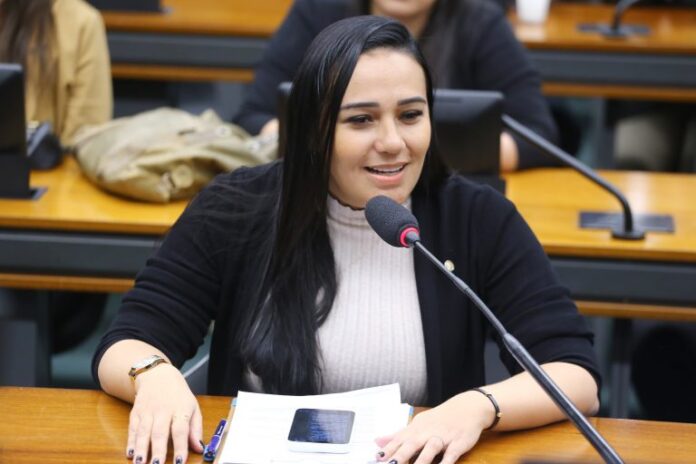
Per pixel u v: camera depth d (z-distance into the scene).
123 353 2.90
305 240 2.98
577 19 6.84
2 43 5.19
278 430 2.60
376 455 2.50
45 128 4.75
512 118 4.95
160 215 4.22
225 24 6.41
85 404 2.83
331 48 2.80
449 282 3.06
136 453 2.56
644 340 4.83
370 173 2.84
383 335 2.99
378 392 2.75
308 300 2.97
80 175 4.65
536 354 2.95
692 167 6.76
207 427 2.71
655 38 6.38
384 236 2.63
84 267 4.21
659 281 4.13
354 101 2.78
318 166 2.87
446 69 4.92
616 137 6.64
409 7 4.85
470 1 5.00
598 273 4.14
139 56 6.47
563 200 4.55
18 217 4.17
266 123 5.13
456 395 2.83
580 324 2.99
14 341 4.35
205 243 3.11
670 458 2.61
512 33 5.07
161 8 6.57
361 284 3.01
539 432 2.72
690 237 4.21
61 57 5.25
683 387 4.68
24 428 2.70
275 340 2.95
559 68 6.32
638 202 4.56
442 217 3.10
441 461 2.51
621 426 2.78
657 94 6.36
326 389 2.99
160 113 4.54
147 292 3.06
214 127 4.50
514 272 3.06
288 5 6.94
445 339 3.04
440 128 4.10
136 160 4.30
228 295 3.11
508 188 4.66
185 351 3.08
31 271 4.24
